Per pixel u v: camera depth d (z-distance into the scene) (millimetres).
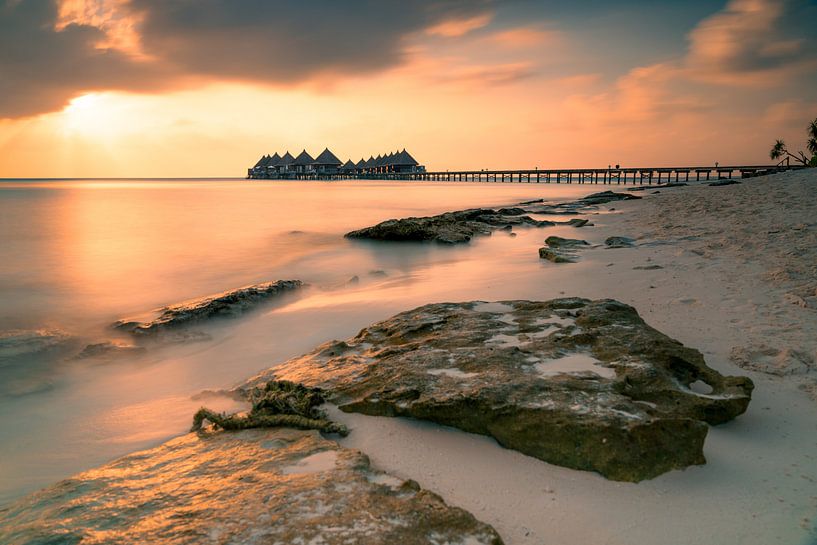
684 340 5488
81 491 3205
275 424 4027
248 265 14789
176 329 8219
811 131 53156
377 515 2631
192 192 73625
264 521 2607
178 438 4102
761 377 4527
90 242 19812
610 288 7980
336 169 161000
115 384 6160
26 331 8523
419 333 5680
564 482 3193
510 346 4910
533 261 11711
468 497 3072
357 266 14055
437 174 128625
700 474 3213
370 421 4059
